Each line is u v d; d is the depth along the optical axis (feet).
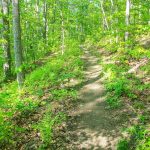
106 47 87.25
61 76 52.16
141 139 27.71
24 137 29.35
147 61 52.75
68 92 43.09
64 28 89.76
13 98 40.68
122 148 26.94
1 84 60.75
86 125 32.58
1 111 32.50
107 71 52.19
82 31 178.40
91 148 28.04
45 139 28.60
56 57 83.71
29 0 123.24
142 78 45.73
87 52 94.58
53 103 38.52
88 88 46.24
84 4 147.33
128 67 52.95
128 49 63.93
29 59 93.20
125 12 71.67
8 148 27.45
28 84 48.60
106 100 39.40
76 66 61.21
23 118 33.65
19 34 45.50
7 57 67.00
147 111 33.94
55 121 32.58
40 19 119.85
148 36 79.15
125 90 40.55
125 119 33.06
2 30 66.03
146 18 70.54
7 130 29.25
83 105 38.70
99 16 125.59
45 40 108.58
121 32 67.46
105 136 29.99
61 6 85.92
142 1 80.12
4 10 65.26
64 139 29.32
